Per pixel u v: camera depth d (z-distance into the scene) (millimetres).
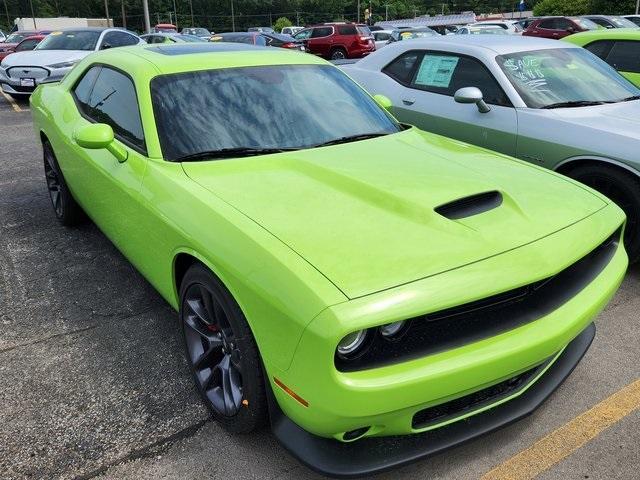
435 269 2041
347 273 1985
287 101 3350
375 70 6125
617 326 3455
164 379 2965
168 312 3613
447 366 1972
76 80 4441
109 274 4129
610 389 2863
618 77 5223
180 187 2670
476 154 3248
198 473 2367
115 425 2639
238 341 2240
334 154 2998
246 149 3010
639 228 4016
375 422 1956
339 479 2059
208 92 3223
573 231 2422
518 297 2176
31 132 9078
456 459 2424
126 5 94688
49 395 2844
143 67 3324
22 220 5219
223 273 2223
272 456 2451
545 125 4473
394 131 3539
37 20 51031
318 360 1852
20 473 2365
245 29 98938
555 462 2404
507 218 2420
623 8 36125
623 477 2326
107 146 3064
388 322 1868
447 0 103812
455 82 5281
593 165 4223
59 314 3598
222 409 2521
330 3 99000
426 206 2389
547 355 2215
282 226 2275
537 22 21094
